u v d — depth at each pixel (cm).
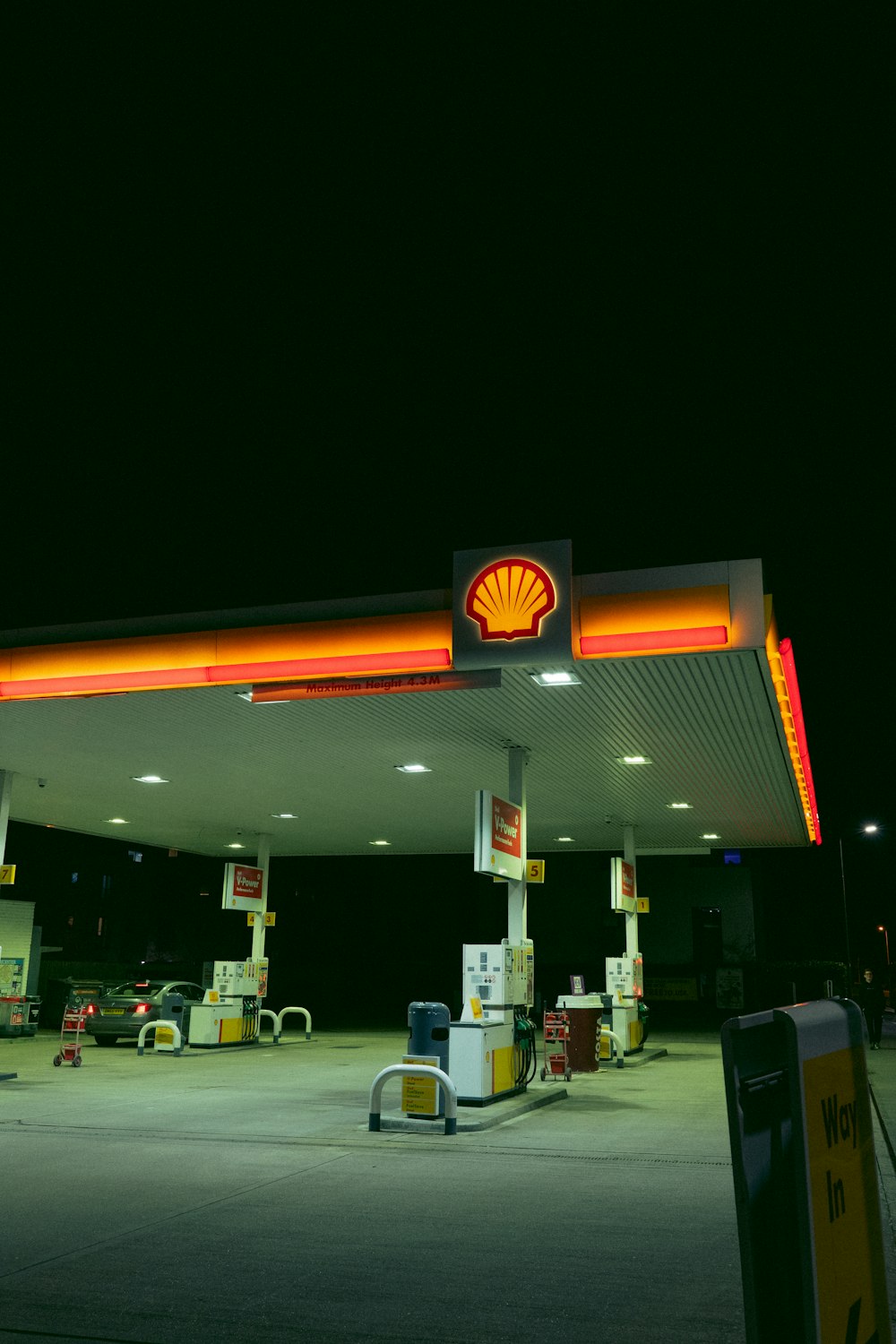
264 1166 860
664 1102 1316
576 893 4162
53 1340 446
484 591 1144
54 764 1794
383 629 1175
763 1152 179
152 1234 632
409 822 2462
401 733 1497
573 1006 1839
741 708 1334
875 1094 1402
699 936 4041
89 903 4741
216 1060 1883
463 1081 1188
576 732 1480
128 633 1284
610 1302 506
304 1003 4291
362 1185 786
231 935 4753
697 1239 627
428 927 4462
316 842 2928
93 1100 1274
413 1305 498
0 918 2533
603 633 1102
